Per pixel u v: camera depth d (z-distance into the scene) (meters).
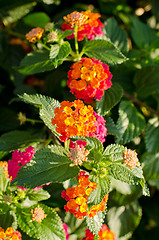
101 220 0.45
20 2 0.64
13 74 0.64
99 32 0.53
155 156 0.58
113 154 0.45
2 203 0.48
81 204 0.44
